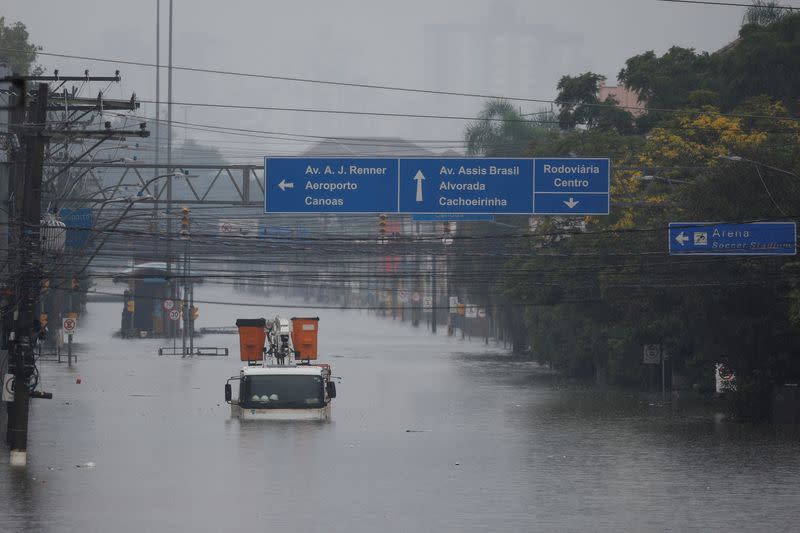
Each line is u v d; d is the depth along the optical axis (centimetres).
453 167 11344
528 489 8131
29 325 9544
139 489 8050
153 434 11806
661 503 7512
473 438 11681
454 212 11344
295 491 7969
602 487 8262
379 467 9300
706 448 10931
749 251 11156
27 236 9488
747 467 9475
